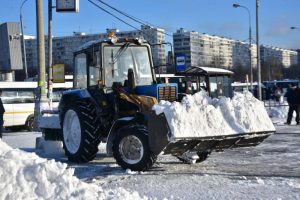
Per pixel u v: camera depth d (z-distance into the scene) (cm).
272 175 812
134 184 747
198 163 959
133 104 916
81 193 542
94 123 968
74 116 1024
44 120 1164
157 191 691
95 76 991
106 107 959
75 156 991
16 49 2203
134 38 1002
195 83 2725
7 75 2733
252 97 927
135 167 849
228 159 1011
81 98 999
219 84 2842
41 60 1496
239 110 879
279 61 9300
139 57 1009
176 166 923
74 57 1077
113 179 793
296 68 9431
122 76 987
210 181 759
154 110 806
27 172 561
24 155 604
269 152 1114
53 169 571
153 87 915
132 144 862
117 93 928
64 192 545
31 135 1761
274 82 5559
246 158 1024
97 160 1043
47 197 541
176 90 941
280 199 625
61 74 1658
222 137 831
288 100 1977
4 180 549
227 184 732
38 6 1504
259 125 898
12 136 1742
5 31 2205
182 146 811
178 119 796
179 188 708
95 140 966
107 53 977
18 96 2117
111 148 905
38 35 1505
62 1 1680
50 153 1185
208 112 836
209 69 2742
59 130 1136
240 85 5056
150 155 834
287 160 986
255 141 920
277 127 1827
